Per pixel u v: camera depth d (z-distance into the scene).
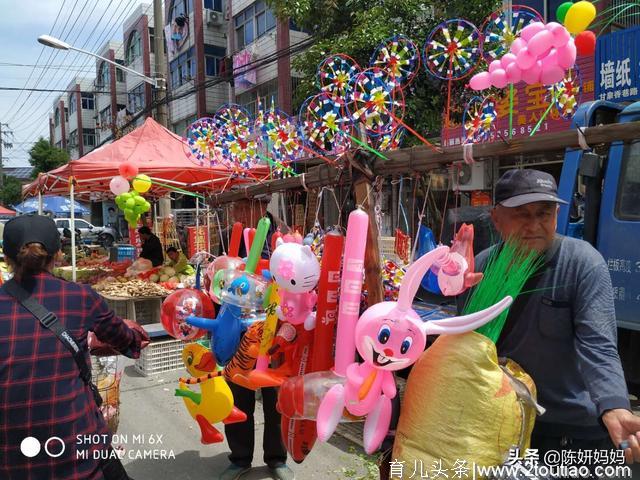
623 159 3.20
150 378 5.19
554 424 1.78
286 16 8.32
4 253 1.93
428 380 1.60
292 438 2.22
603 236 3.29
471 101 3.78
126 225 24.77
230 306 2.65
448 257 1.67
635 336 3.21
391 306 1.66
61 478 1.82
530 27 2.24
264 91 15.18
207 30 18.25
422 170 2.11
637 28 3.65
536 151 1.85
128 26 25.11
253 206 3.55
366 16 7.22
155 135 7.56
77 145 35.69
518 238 1.71
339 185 2.42
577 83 4.14
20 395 1.77
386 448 1.88
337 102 2.33
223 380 2.74
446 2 7.11
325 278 2.04
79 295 1.96
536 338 1.73
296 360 2.28
